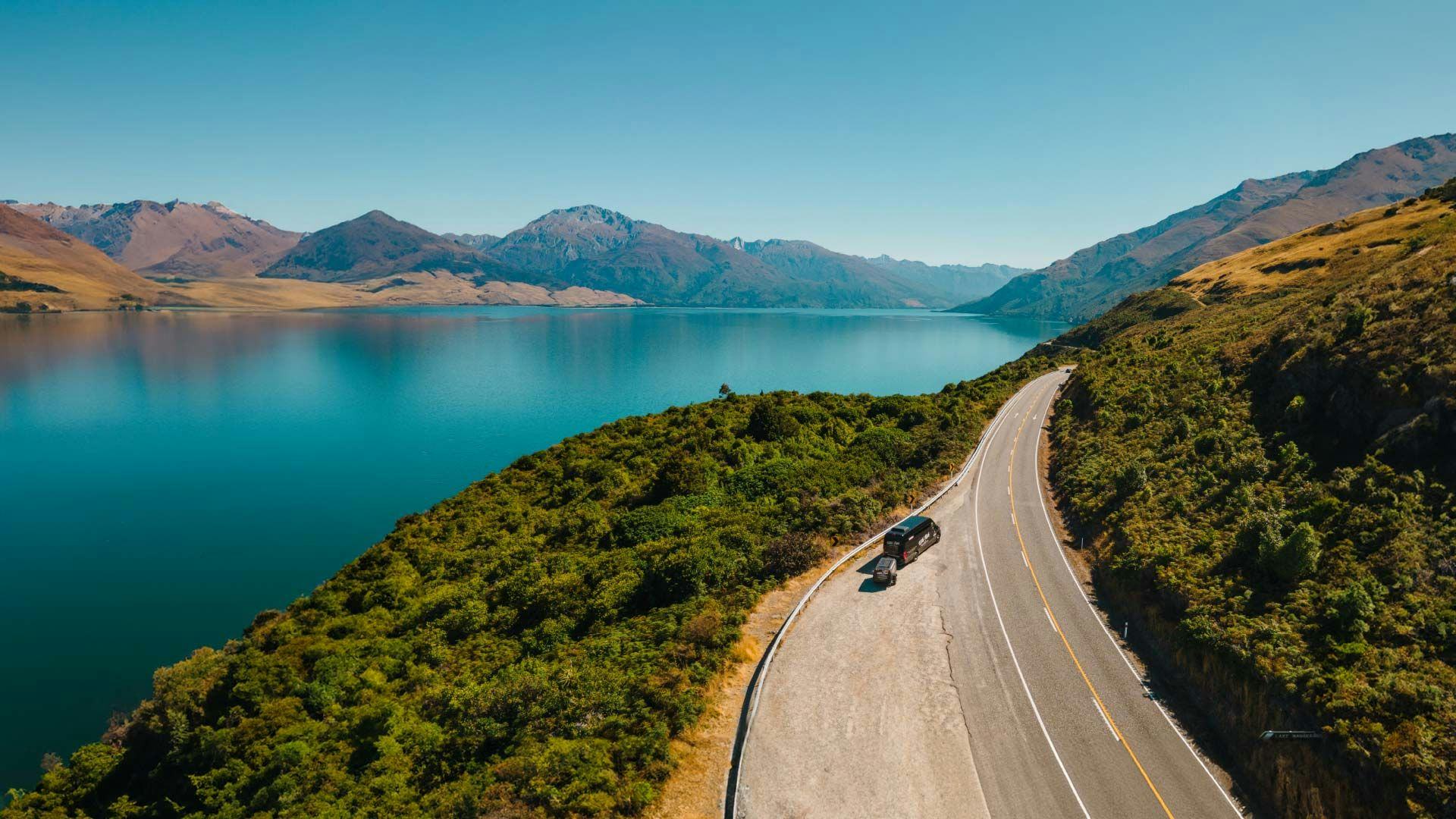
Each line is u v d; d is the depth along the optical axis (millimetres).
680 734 24547
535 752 24297
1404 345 40031
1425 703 22219
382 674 39750
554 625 39719
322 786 29312
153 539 89125
